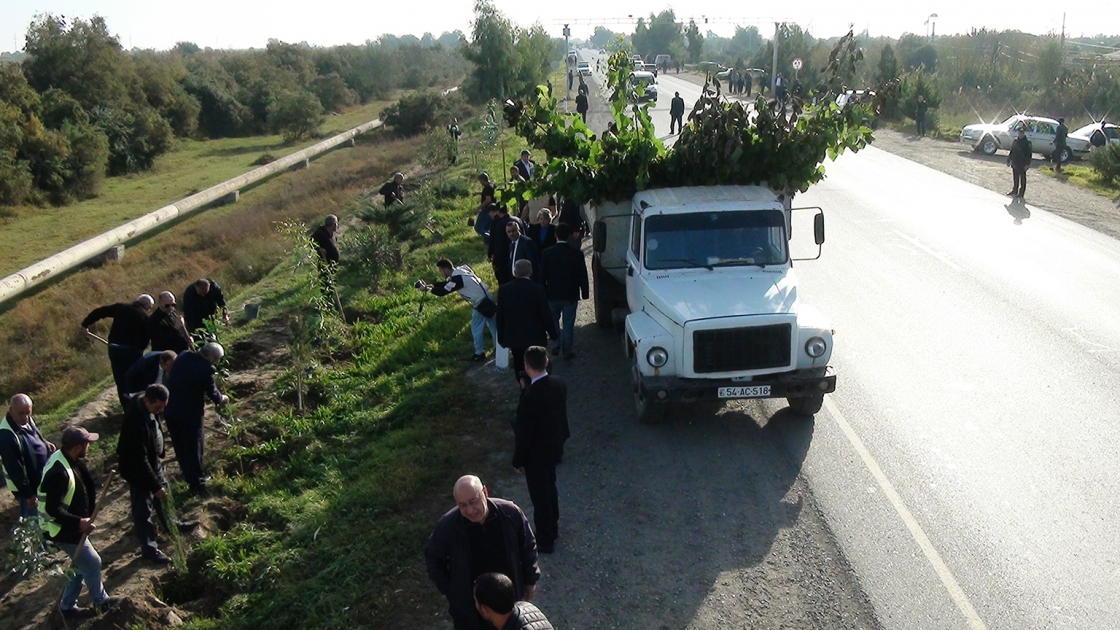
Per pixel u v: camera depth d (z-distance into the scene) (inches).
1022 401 331.6
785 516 261.6
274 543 269.0
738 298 313.6
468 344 433.1
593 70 2618.1
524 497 282.0
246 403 394.9
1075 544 236.8
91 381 533.3
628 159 387.9
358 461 324.8
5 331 652.1
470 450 317.1
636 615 219.9
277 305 550.3
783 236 345.4
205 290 437.1
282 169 1346.0
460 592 179.5
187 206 1037.2
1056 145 880.9
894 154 1070.4
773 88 1631.4
